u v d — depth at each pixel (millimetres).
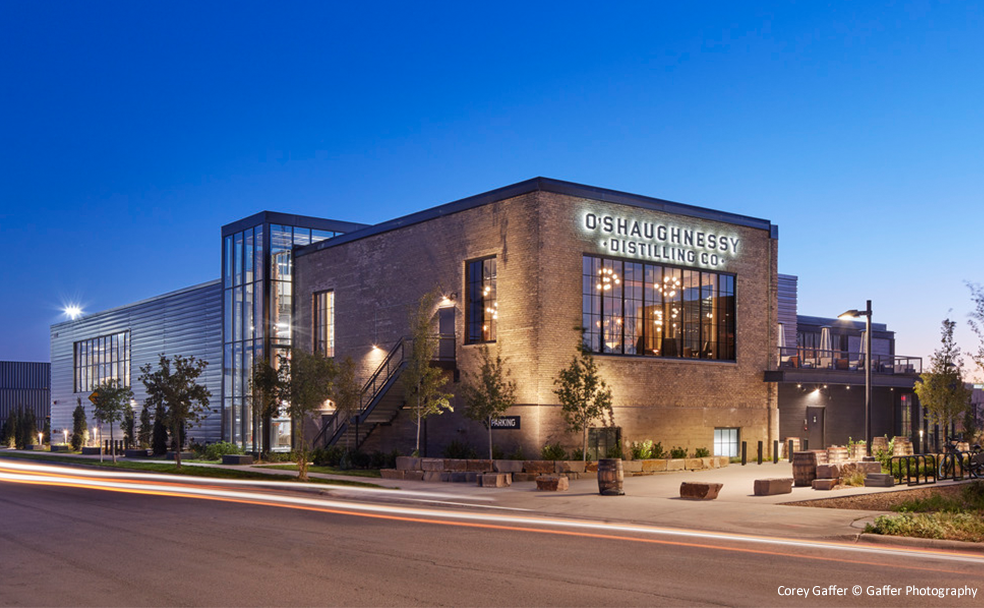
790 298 55219
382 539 14430
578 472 28625
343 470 33875
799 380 37000
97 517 17938
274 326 45375
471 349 33438
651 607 9125
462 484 26656
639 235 33781
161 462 42281
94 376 67688
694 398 34812
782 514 17484
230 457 39719
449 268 34906
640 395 33125
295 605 9305
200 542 14078
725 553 12852
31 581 10734
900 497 21266
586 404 29656
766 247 38219
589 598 9578
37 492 24984
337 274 41969
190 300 54062
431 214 35969
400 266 37656
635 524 17047
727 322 36625
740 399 36375
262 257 45750
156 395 37156
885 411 44125
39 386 84500
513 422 31188
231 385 47906
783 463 35344
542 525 16641
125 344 62844
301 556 12570
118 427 62906
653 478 28234
